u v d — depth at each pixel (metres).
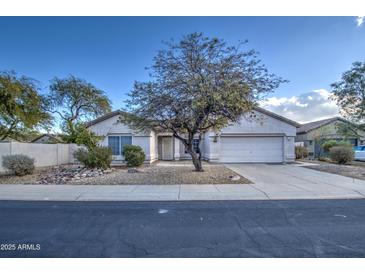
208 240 4.78
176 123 13.29
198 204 7.57
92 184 10.76
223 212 6.69
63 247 4.49
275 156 21.27
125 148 18.52
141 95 12.65
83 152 16.12
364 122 17.14
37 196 8.70
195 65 11.88
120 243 4.66
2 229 5.45
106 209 7.09
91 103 29.48
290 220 5.96
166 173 13.69
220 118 13.40
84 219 6.15
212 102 11.34
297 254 4.18
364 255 4.14
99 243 4.66
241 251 4.30
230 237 4.92
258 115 21.05
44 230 5.37
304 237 4.88
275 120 21.17
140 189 9.61
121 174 13.66
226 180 11.34
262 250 4.34
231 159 21.22
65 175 13.41
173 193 8.92
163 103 12.34
